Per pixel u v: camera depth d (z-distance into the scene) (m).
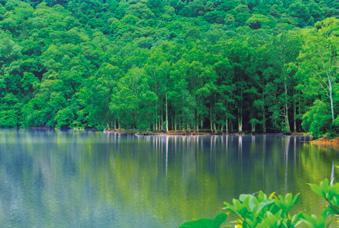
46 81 102.25
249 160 38.22
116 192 25.58
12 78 110.75
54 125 99.38
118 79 86.94
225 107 74.38
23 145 55.88
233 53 75.88
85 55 111.19
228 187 26.12
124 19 148.50
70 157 42.50
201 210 20.98
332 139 53.28
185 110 71.06
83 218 20.17
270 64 73.94
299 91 71.19
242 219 4.09
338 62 52.88
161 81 76.06
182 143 57.28
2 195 25.30
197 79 73.44
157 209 21.41
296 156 40.50
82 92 93.50
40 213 21.25
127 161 38.94
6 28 135.88
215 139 64.00
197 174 31.05
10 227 18.89
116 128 88.06
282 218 3.81
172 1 164.00
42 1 163.50
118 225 18.95
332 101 51.97
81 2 160.88
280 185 26.14
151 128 81.44
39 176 31.55
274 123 73.94
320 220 3.85
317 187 3.99
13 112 103.94
